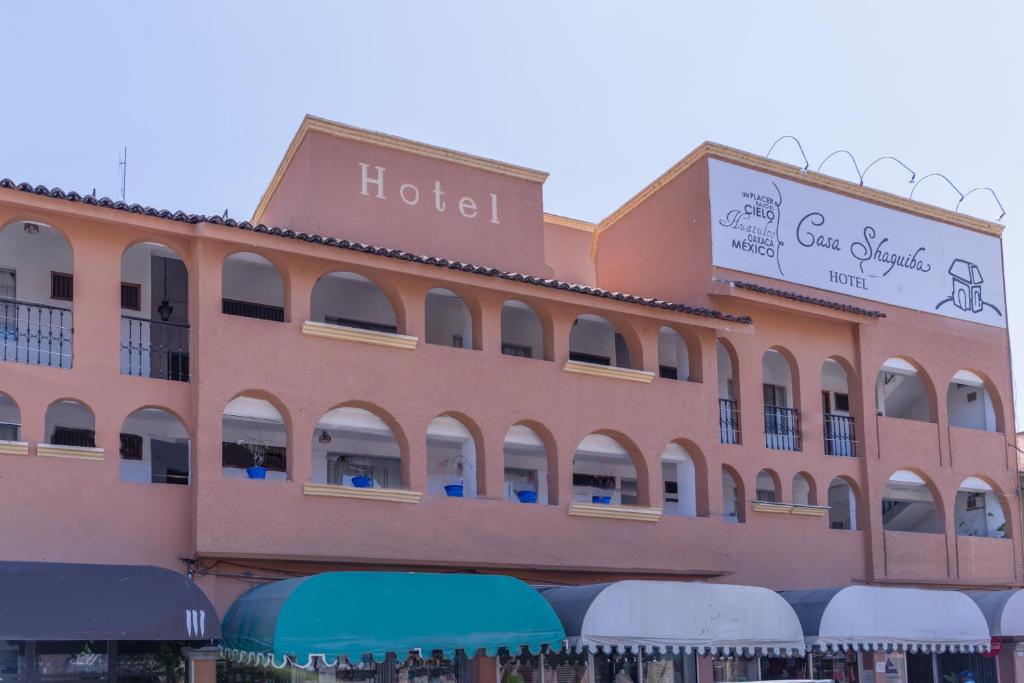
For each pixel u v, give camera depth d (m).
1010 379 36.84
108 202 22.80
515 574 26.55
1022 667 34.41
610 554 27.50
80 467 22.28
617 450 28.80
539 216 31.05
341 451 28.69
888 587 29.61
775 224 32.81
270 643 20.89
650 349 29.22
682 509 29.53
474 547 25.73
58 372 22.42
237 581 23.48
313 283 25.08
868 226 34.69
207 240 23.91
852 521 32.72
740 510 30.47
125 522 22.50
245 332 24.05
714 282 31.05
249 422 27.03
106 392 22.80
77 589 20.31
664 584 25.05
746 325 30.12
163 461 27.28
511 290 27.00
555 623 23.69
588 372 28.14
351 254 25.03
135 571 21.03
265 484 23.62
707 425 29.70
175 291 27.23
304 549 23.77
